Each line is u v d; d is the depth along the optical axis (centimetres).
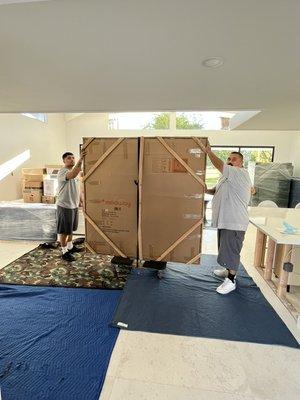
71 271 314
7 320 218
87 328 209
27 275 301
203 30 127
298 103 277
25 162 546
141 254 291
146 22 119
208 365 173
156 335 201
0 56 159
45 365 171
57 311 231
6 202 458
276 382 161
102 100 272
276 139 710
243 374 167
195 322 218
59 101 278
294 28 124
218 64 170
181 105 293
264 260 334
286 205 632
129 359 177
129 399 147
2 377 162
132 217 286
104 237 297
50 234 418
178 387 156
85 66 175
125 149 276
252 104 284
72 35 132
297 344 194
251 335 204
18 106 302
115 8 108
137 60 164
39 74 191
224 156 734
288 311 239
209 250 400
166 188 272
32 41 138
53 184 453
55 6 106
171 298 254
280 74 188
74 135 768
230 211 254
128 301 247
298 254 257
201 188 266
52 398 148
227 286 264
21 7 106
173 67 176
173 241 280
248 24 121
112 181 285
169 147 265
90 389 153
